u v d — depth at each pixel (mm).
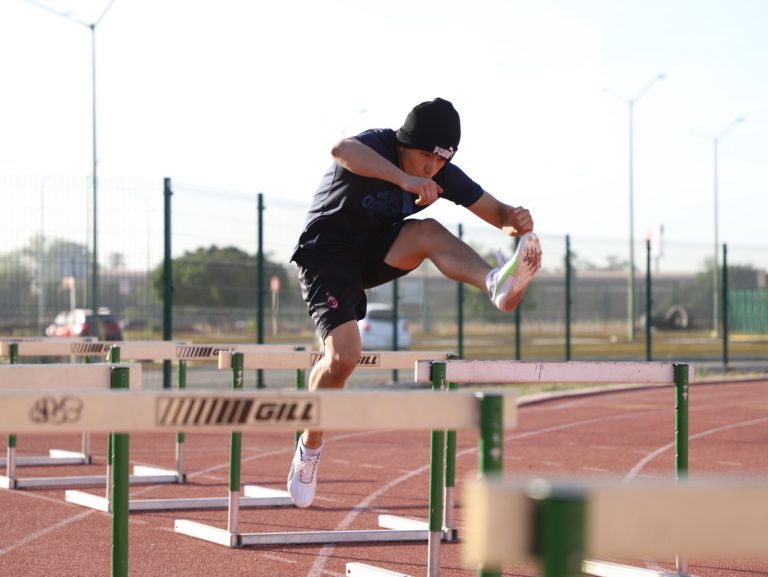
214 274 18797
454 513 8234
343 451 12828
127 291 17797
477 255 4996
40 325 17422
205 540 7117
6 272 17266
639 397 20844
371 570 5871
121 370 3752
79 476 10086
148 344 8047
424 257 5266
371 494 9391
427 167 5219
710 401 19656
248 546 6918
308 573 6145
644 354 30047
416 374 5473
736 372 26391
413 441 13961
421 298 26891
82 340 9195
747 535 1763
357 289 5508
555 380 5520
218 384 20688
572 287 28359
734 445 13133
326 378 5457
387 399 2574
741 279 29938
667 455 12164
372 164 4879
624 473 10656
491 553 1733
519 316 24016
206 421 2541
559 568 1691
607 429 15125
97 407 2510
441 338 26891
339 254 5465
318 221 5453
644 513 1734
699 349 30203
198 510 8445
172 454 12500
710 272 29781
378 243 5395
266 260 19859
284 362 6734
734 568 6320
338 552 6754
